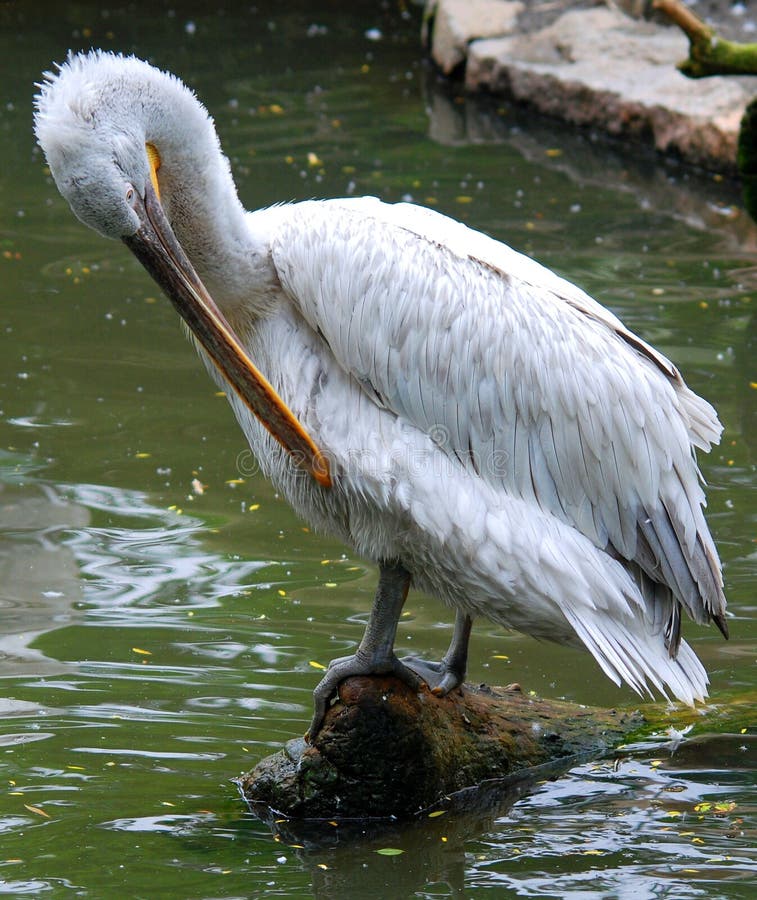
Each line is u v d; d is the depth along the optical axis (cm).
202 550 1309
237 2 3719
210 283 927
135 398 1625
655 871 835
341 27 3488
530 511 914
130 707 1046
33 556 1290
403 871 847
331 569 1279
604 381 914
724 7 2914
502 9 3039
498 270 920
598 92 2631
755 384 1584
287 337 935
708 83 2573
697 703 1066
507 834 891
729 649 1145
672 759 984
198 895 815
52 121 857
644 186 2356
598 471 920
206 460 1488
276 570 1273
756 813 909
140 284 1955
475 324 903
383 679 927
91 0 3719
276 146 2534
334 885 826
